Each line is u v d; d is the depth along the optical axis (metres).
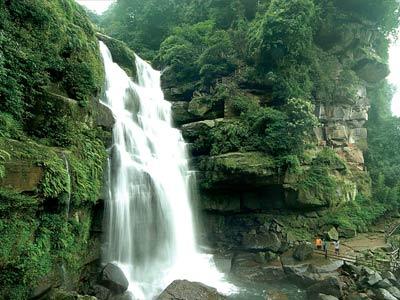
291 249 24.16
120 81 25.42
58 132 15.17
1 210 10.63
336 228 27.14
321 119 31.41
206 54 31.70
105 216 17.80
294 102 26.16
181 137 28.09
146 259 20.33
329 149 30.20
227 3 36.59
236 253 24.59
